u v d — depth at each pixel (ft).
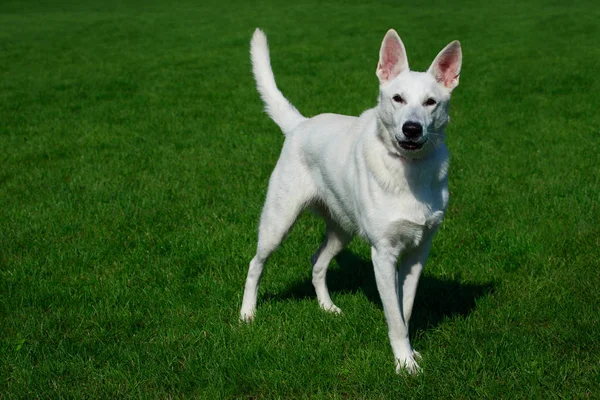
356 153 14.37
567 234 20.17
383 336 14.93
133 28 84.64
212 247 20.42
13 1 130.72
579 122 35.17
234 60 59.36
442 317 15.90
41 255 19.88
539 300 16.08
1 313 16.44
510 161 28.60
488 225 21.74
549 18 80.07
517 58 56.08
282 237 16.30
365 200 13.94
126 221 22.58
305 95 44.19
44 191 25.73
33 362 14.26
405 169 13.47
